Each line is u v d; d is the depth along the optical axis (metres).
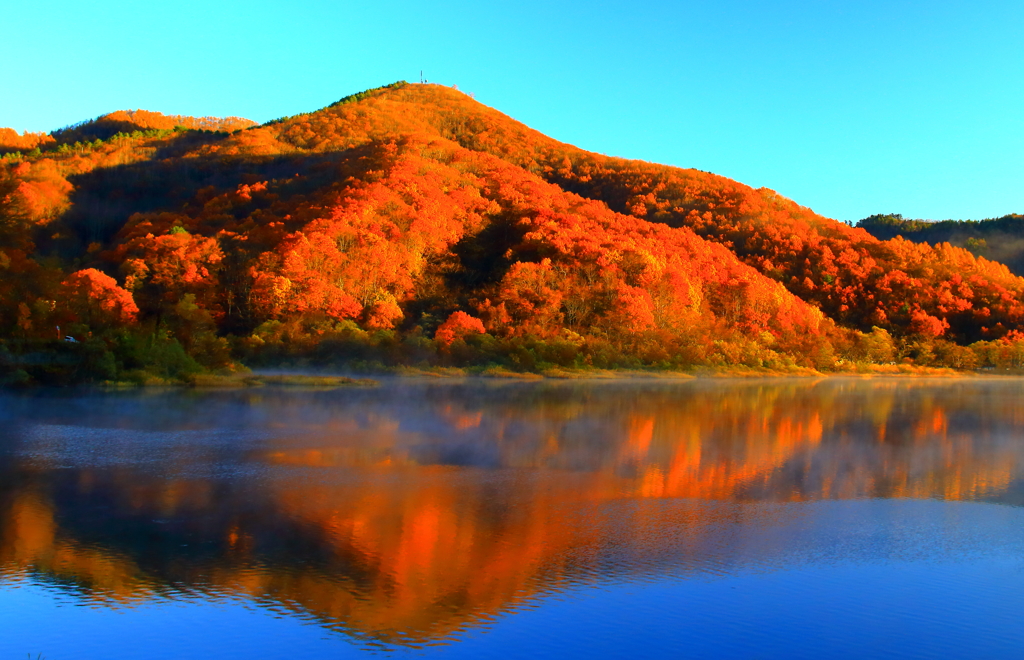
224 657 7.72
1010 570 10.63
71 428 23.50
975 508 14.57
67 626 8.38
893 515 13.88
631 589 9.71
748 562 10.88
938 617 8.95
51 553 10.78
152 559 10.60
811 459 20.58
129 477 16.19
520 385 50.44
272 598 9.22
